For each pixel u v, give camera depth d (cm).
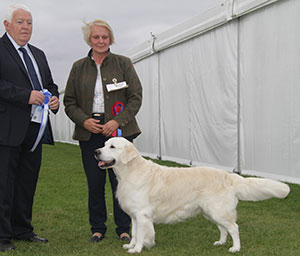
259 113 645
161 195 354
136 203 352
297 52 564
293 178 586
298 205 507
